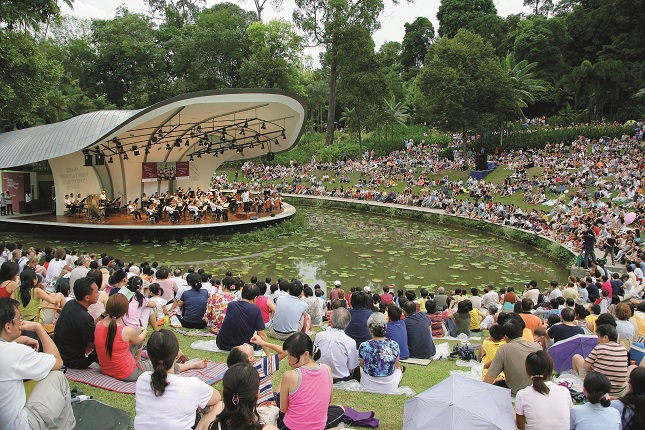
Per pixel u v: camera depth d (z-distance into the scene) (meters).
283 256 22.27
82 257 10.42
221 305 8.26
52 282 10.63
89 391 5.36
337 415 4.91
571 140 43.28
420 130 60.41
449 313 10.85
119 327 5.61
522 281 18.77
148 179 30.58
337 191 42.34
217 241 24.66
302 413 4.16
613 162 34.72
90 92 56.47
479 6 73.56
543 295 13.07
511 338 5.63
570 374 6.54
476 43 43.97
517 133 46.22
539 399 4.27
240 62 60.06
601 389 4.26
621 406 4.36
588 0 64.56
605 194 29.41
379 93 50.38
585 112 52.78
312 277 18.95
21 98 22.80
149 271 11.48
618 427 4.17
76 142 23.48
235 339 6.85
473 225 30.11
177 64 58.88
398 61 84.75
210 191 30.17
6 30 21.52
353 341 6.35
